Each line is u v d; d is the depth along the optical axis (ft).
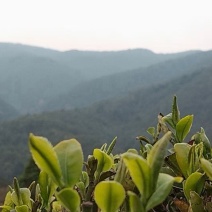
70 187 2.87
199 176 3.59
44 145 2.81
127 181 3.29
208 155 4.63
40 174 3.63
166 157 4.14
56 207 4.35
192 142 4.72
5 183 124.57
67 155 2.97
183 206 3.67
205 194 3.86
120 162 3.23
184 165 3.96
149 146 4.76
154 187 2.74
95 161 3.45
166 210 3.89
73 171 2.92
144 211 2.68
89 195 3.36
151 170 2.73
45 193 3.63
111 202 2.62
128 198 2.82
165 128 4.79
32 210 3.90
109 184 2.57
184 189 3.65
